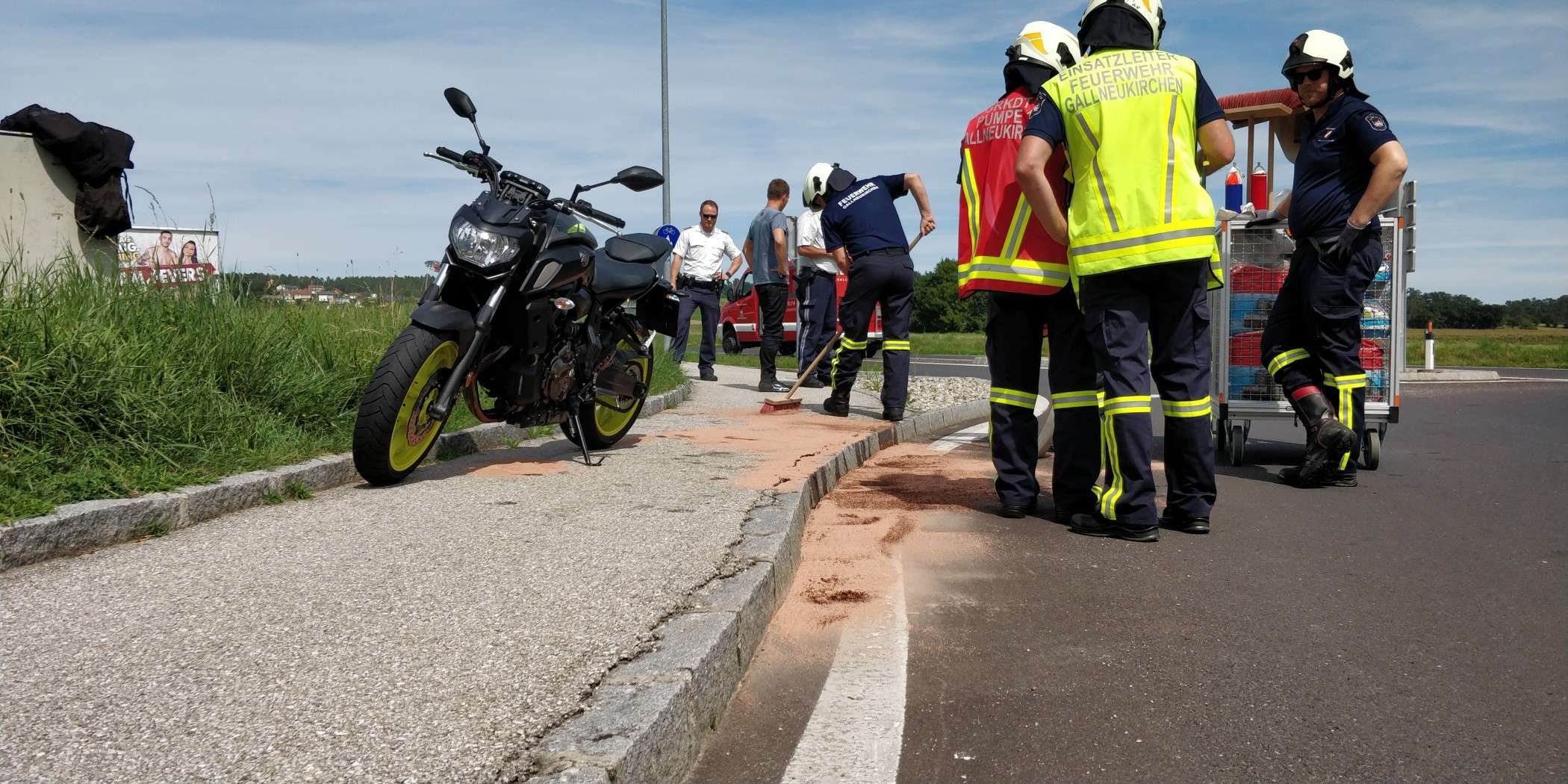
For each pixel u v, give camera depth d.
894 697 2.95
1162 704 2.91
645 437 7.30
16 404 4.49
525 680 2.58
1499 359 29.08
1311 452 6.30
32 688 2.54
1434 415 10.65
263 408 5.81
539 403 5.77
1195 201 4.68
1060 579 4.15
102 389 4.77
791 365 17.22
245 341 6.10
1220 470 7.18
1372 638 3.47
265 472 4.83
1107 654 3.30
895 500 5.69
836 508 5.47
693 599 3.21
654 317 6.85
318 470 5.08
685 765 2.51
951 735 2.71
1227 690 3.01
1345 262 6.42
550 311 5.56
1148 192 4.67
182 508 4.26
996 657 3.26
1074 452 5.10
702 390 11.55
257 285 7.21
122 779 2.09
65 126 6.92
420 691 2.52
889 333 8.63
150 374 5.20
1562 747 2.64
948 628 3.53
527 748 2.22
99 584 3.42
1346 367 6.47
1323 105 6.57
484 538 4.04
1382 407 6.98
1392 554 4.61
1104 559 4.47
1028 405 5.29
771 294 11.30
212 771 2.12
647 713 2.37
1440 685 3.06
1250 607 3.80
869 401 10.26
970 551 4.58
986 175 5.21
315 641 2.88
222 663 2.71
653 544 3.90
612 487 5.12
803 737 2.69
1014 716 2.82
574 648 2.80
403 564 3.67
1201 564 4.41
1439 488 6.34
